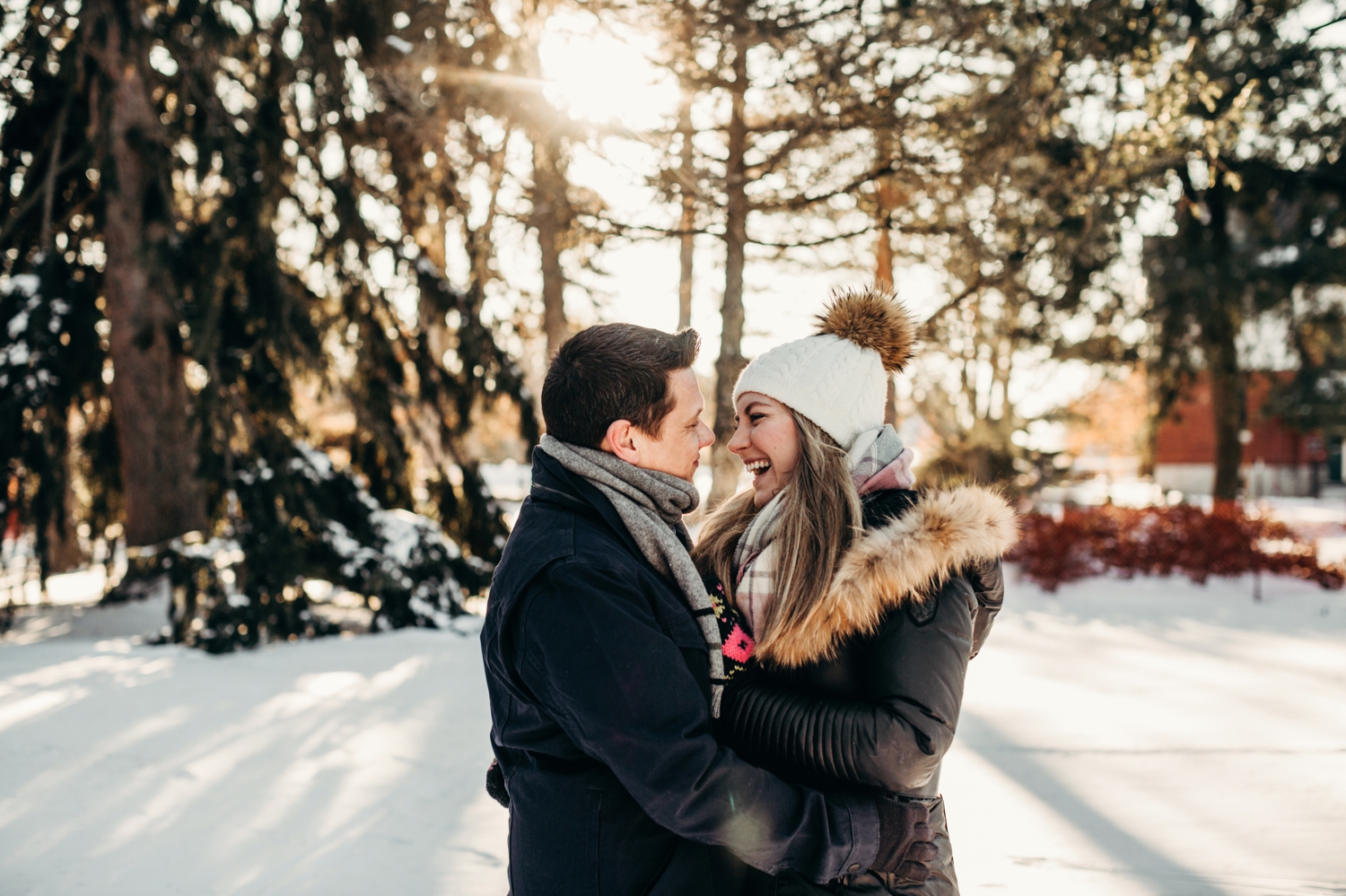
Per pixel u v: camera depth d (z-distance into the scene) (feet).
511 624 4.26
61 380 27.61
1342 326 51.70
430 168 31.63
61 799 11.93
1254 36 39.06
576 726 4.01
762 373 5.04
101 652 22.31
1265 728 14.49
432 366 30.50
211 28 26.58
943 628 4.25
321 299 31.76
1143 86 25.63
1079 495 67.15
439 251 35.78
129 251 29.71
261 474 25.21
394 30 29.71
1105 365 51.49
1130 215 28.73
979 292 26.43
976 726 14.89
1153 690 17.06
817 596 4.39
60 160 29.58
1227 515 32.04
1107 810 11.28
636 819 4.19
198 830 10.95
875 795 4.30
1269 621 24.52
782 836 3.96
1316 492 94.94
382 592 25.32
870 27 22.80
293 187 29.43
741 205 25.50
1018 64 24.40
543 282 35.14
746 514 5.65
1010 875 9.54
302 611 24.13
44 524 26.99
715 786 3.86
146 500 30.58
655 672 3.93
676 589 4.52
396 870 9.88
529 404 29.96
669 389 4.64
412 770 13.08
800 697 4.39
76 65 26.76
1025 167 25.96
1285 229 48.39
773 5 23.59
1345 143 41.93
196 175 26.53
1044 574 30.09
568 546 4.24
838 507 4.61
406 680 18.88
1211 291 43.62
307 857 10.20
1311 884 9.15
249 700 17.08
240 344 27.25
